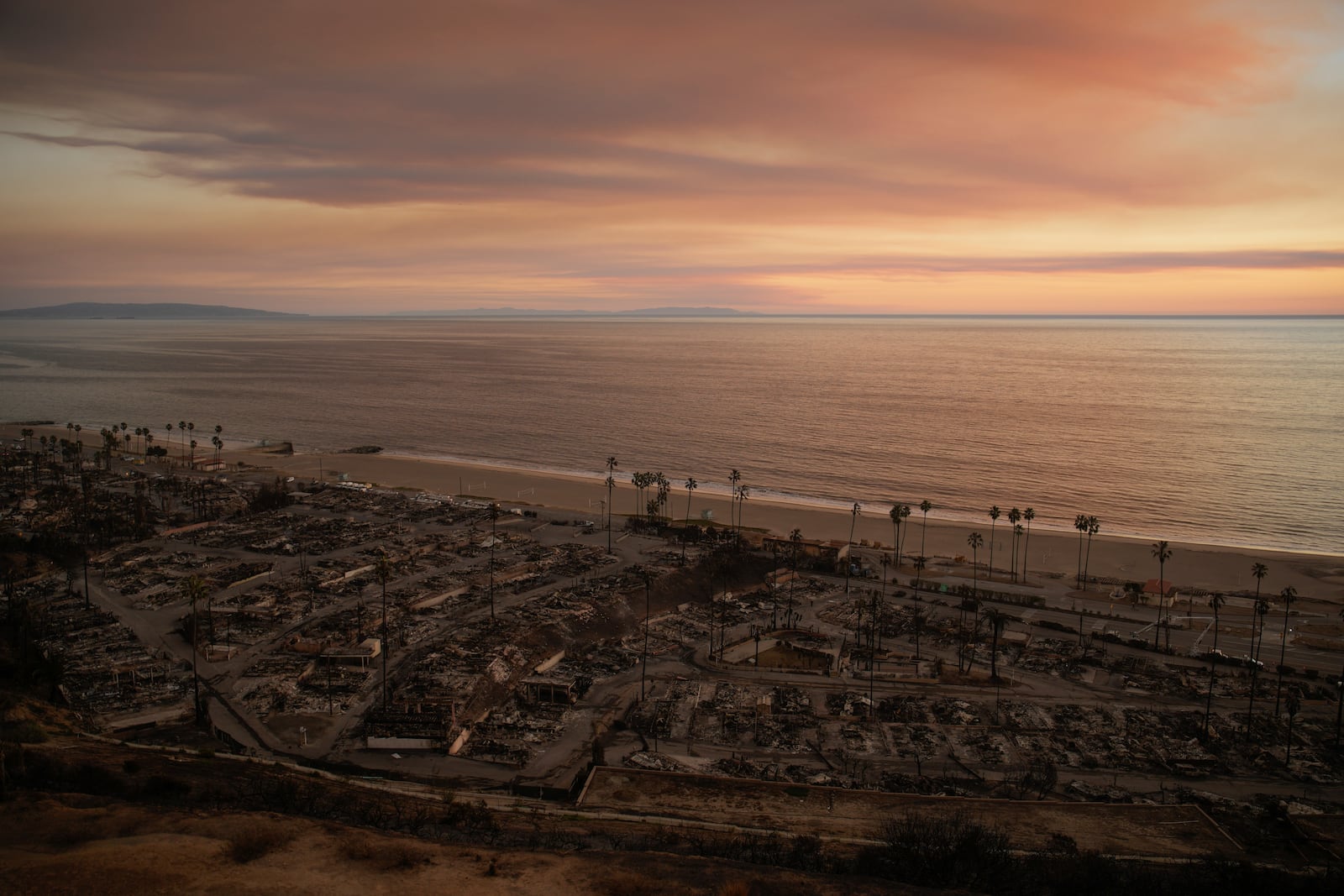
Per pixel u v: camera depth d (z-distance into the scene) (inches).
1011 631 5935.0
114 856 2117.4
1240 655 5570.9
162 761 3181.6
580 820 3179.1
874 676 5113.2
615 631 5861.2
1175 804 3656.5
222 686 4672.7
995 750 4215.1
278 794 2869.1
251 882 2074.3
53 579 6417.3
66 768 2810.0
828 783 3818.9
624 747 4173.2
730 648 5536.4
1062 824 3452.3
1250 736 4389.8
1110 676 5191.9
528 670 5049.2
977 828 2896.2
